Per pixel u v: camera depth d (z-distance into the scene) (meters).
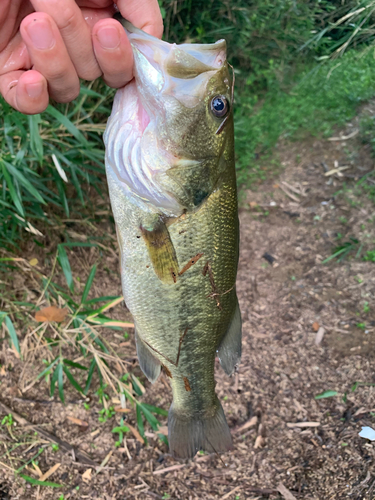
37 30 0.19
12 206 0.44
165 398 0.48
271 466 0.42
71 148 0.51
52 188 0.55
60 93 0.21
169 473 0.42
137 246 0.25
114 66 0.20
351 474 0.39
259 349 0.52
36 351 0.49
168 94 0.22
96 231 0.58
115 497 0.40
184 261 0.25
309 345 0.51
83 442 0.44
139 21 0.24
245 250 0.63
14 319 0.50
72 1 0.19
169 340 0.27
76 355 0.50
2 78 0.23
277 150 0.75
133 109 0.23
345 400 0.45
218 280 0.27
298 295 0.57
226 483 0.41
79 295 0.54
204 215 0.25
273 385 0.48
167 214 0.24
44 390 0.47
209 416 0.32
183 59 0.22
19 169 0.43
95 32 0.20
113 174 0.24
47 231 0.54
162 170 0.23
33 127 0.37
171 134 0.23
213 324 0.28
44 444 0.43
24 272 0.52
